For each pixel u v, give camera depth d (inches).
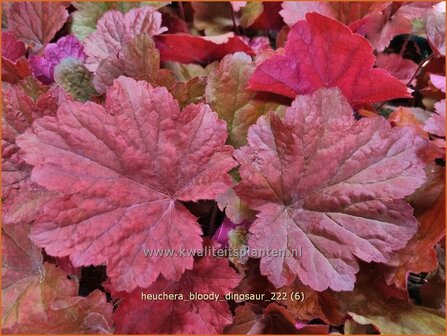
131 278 6.3
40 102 7.4
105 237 6.3
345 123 7.2
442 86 8.7
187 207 7.8
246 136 7.9
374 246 6.8
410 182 6.9
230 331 7.1
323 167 7.1
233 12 10.2
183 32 10.3
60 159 6.4
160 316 6.9
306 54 7.6
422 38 10.6
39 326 6.6
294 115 7.2
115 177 6.6
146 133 6.8
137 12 9.0
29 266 7.4
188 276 7.1
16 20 9.7
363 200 6.9
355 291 7.3
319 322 7.6
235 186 7.0
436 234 6.9
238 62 7.9
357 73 7.8
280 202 7.2
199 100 7.9
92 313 6.7
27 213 7.2
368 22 9.3
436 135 8.5
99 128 6.6
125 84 6.8
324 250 6.9
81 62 8.6
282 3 9.7
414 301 8.0
